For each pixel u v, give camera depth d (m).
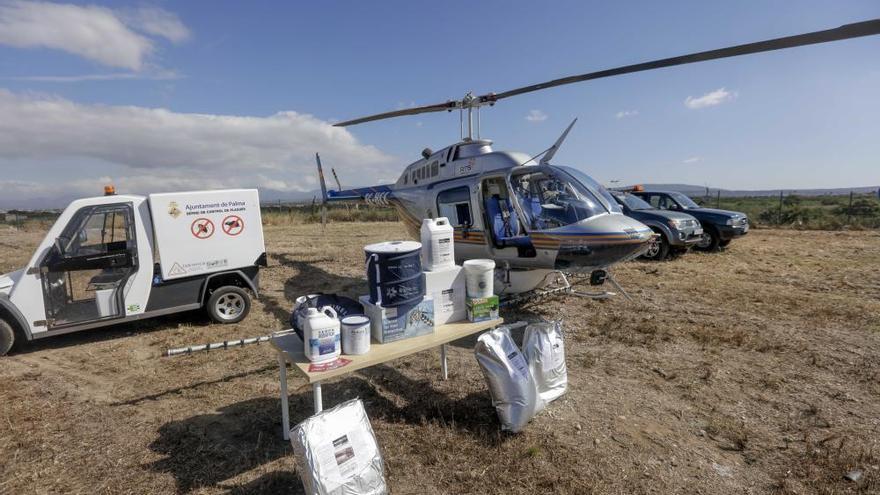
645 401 3.67
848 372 4.13
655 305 6.40
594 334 5.24
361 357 2.88
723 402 3.63
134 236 5.37
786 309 6.10
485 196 5.83
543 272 5.87
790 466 2.82
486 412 3.47
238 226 6.02
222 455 3.02
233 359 4.73
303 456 2.27
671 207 11.84
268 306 6.88
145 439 3.24
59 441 3.23
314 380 2.59
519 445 3.03
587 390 3.87
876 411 3.47
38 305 4.95
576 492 2.58
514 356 3.26
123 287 5.36
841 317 5.69
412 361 4.53
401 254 3.10
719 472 2.78
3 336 4.88
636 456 2.93
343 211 25.62
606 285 7.56
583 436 3.15
